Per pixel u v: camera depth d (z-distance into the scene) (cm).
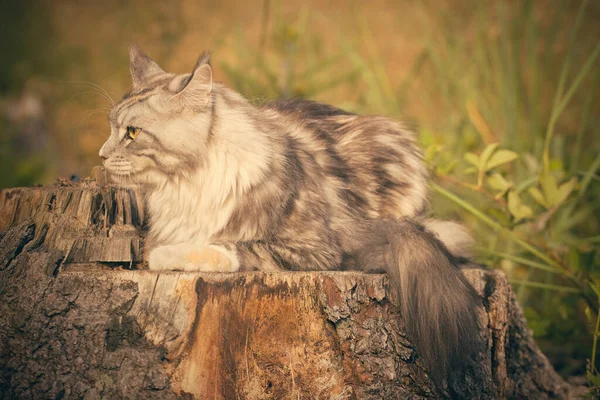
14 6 1415
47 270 369
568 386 491
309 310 368
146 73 447
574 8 1063
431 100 908
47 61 1273
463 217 677
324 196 443
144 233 427
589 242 656
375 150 498
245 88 769
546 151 568
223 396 354
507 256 577
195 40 1190
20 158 973
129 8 1298
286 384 362
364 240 439
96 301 359
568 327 583
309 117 505
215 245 398
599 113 894
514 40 763
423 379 379
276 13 781
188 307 359
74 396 341
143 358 347
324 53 967
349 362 365
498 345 423
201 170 410
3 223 417
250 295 365
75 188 409
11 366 349
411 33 1147
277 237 416
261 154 413
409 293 387
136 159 411
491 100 787
